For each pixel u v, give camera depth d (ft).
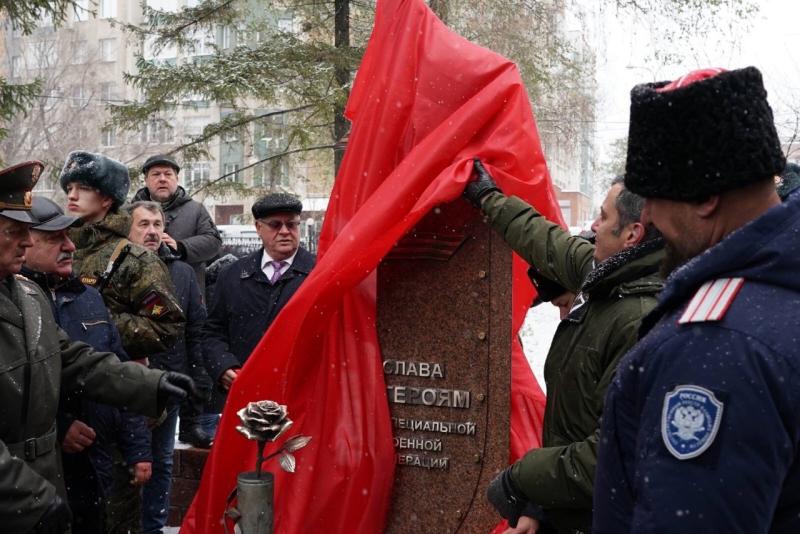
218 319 16.01
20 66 118.83
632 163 5.40
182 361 16.56
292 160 41.96
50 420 10.30
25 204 9.96
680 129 5.08
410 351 11.22
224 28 38.40
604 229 8.84
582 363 8.63
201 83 33.76
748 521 4.43
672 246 5.37
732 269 4.89
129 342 13.74
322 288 10.84
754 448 4.45
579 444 8.17
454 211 11.01
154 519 15.43
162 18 36.37
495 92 11.06
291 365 11.34
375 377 11.27
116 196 14.65
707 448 4.51
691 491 4.51
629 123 5.46
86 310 12.59
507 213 10.14
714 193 5.07
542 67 43.32
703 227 5.19
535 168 11.05
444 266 11.07
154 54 36.60
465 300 11.00
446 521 11.05
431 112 11.43
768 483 4.44
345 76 36.63
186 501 16.57
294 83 34.65
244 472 10.51
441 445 11.10
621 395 5.18
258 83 33.53
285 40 35.76
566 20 44.52
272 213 15.65
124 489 13.51
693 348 4.72
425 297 11.15
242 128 37.45
